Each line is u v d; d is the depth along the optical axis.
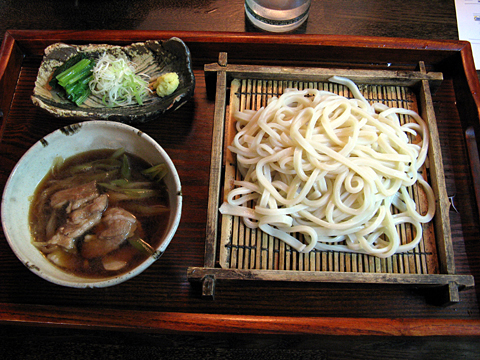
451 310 0.37
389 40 0.44
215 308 0.37
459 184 0.42
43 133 0.43
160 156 0.37
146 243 0.35
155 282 0.38
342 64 0.46
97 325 0.35
